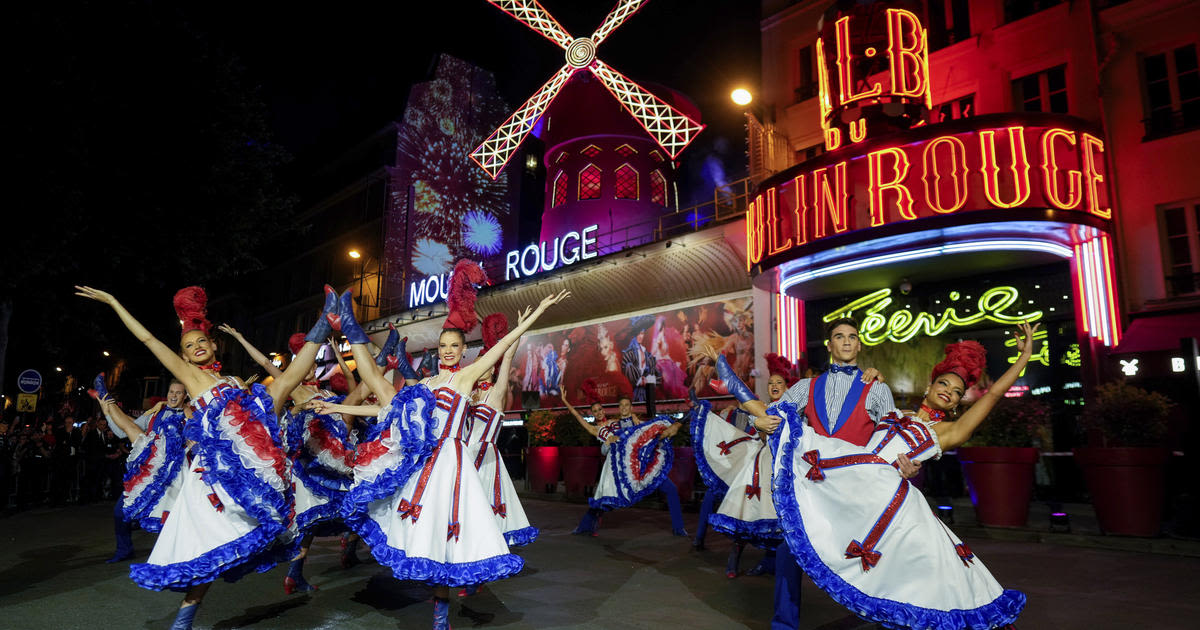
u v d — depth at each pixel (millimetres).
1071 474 12055
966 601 3398
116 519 7281
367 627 4516
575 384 20859
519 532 5047
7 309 14672
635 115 22594
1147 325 11820
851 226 12469
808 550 3625
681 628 4488
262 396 4289
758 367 16703
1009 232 11969
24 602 5305
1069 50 13492
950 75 15000
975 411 3854
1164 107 12609
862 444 3928
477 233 32562
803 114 16953
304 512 5453
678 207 26484
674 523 8891
